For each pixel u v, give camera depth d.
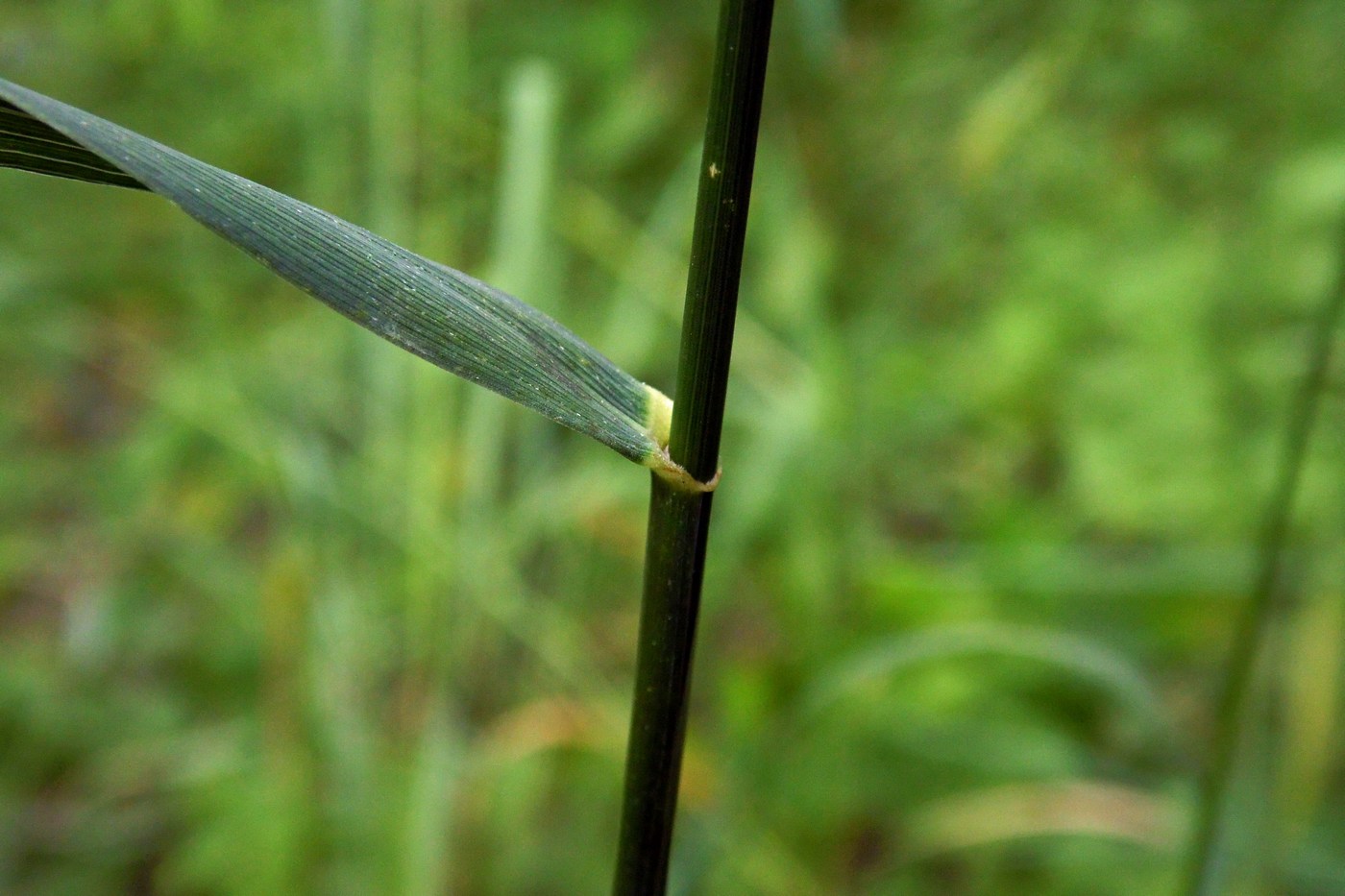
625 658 0.67
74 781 0.65
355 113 0.59
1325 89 0.71
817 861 0.58
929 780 0.58
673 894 0.50
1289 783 0.49
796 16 0.63
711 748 0.59
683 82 0.84
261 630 0.66
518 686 0.63
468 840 0.57
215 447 0.73
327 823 0.56
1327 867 0.50
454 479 0.61
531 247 0.56
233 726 0.63
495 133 0.69
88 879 0.62
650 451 0.28
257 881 0.54
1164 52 0.73
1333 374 0.59
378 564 0.61
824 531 0.64
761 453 0.61
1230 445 0.63
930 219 0.74
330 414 0.68
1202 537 0.62
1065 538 0.65
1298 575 0.54
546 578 0.68
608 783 0.61
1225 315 0.66
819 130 0.77
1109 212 0.72
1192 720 0.61
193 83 0.80
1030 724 0.59
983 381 0.69
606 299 0.75
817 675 0.60
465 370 0.28
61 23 0.80
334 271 0.27
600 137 0.79
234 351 0.71
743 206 0.27
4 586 0.74
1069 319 0.68
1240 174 0.71
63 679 0.67
